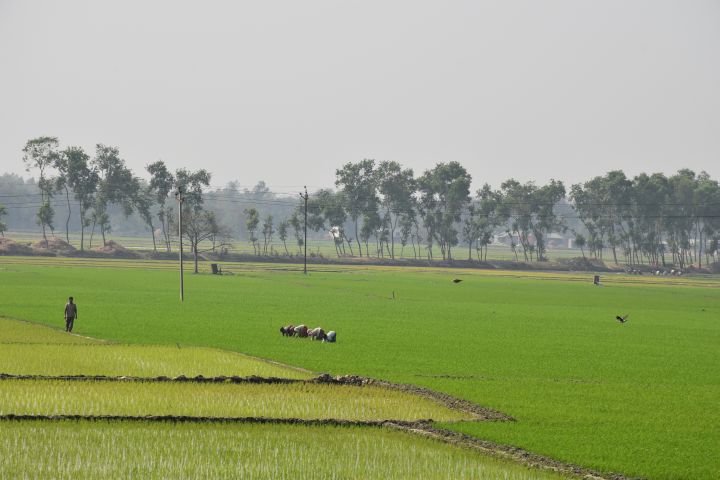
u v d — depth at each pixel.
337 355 99.81
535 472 52.50
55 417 61.47
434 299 195.75
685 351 113.25
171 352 95.69
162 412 64.50
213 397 70.56
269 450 55.41
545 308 179.75
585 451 57.59
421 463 53.53
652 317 167.00
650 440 61.06
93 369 83.00
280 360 95.00
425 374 87.88
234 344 107.25
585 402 74.75
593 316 163.75
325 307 163.38
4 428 58.66
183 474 49.81
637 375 91.50
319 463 52.91
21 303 153.50
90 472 49.66
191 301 168.38
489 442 59.53
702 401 76.62
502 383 83.50
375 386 78.56
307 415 65.50
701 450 58.56
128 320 131.00
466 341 117.00
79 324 124.38
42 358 88.75
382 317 147.75
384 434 60.53
